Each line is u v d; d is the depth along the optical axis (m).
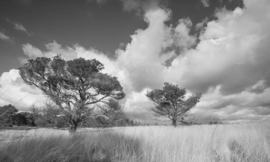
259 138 3.90
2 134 2.39
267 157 2.71
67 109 13.19
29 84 13.88
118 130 5.24
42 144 2.63
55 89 14.36
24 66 13.73
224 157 2.89
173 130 6.15
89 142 3.46
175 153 2.85
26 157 2.15
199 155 2.75
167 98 20.59
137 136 4.48
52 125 10.93
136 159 2.73
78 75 14.23
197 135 4.75
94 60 15.08
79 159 2.68
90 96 14.50
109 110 13.49
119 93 15.07
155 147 3.39
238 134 4.53
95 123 12.55
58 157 2.43
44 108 11.86
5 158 2.07
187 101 19.62
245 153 3.03
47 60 14.05
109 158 2.86
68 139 3.37
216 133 4.61
